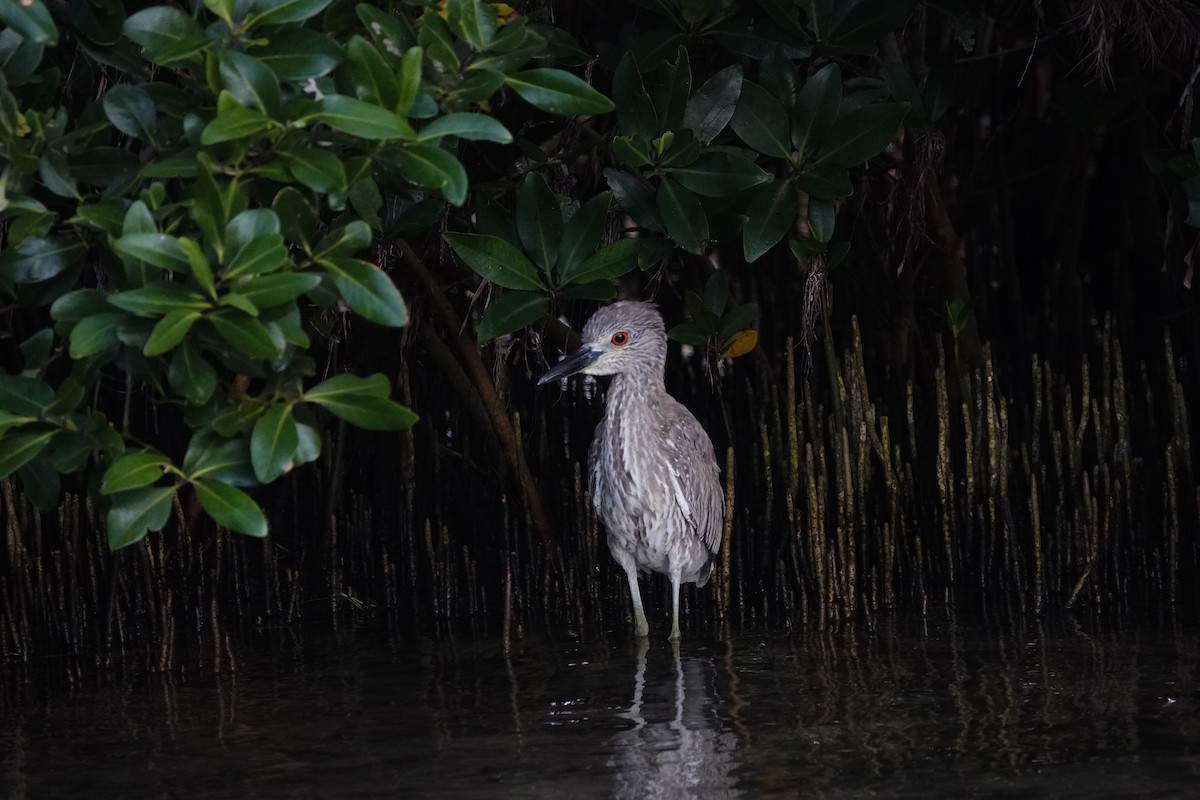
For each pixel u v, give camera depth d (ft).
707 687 29.99
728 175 32.12
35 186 23.93
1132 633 33.83
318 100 20.01
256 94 19.76
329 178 20.35
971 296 53.62
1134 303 54.13
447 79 22.75
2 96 21.15
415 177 21.16
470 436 49.34
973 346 46.62
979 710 26.94
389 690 30.76
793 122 32.45
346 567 45.55
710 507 38.22
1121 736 24.72
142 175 20.72
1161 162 35.17
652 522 36.68
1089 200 55.42
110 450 22.44
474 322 42.04
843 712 27.30
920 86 44.11
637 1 33.76
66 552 37.24
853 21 33.42
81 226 22.97
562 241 32.27
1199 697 27.20
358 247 21.66
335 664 33.91
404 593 44.24
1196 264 50.83
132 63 23.88
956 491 46.01
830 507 42.88
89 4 23.09
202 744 26.48
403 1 24.04
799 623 37.47
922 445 48.60
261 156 20.85
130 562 39.78
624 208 33.14
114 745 26.63
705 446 38.75
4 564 39.27
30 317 42.91
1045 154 54.54
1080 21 43.06
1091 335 55.42
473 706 28.96
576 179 40.06
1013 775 22.77
